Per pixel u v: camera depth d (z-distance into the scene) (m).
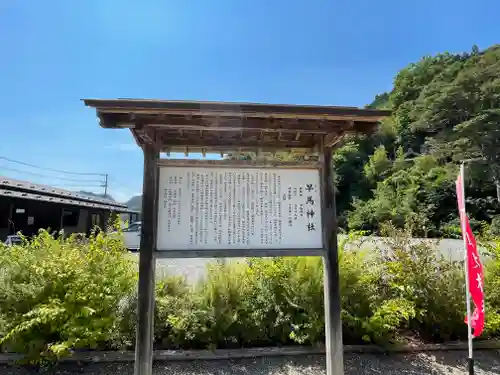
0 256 3.62
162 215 2.89
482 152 23.72
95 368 3.32
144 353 2.69
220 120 2.74
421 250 4.03
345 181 34.75
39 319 2.98
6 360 3.35
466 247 3.03
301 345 3.71
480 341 3.88
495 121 23.25
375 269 4.03
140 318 2.71
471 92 26.44
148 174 2.87
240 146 3.38
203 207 2.94
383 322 3.53
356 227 25.72
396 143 37.34
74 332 3.16
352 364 3.49
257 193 3.02
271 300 3.72
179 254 2.81
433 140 29.48
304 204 3.05
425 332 4.00
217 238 2.91
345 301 3.73
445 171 26.05
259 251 2.92
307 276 3.72
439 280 3.90
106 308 3.46
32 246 3.79
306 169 3.11
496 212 22.28
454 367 3.49
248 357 3.56
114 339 3.57
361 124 2.88
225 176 3.01
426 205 23.66
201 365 3.42
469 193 24.53
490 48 33.88
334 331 2.94
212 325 3.61
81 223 16.12
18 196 10.73
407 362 3.56
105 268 3.71
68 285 3.31
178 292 4.05
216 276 3.86
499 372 3.42
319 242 3.01
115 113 2.54
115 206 19.56
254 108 2.54
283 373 3.30
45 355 3.19
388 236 4.36
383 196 26.86
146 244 2.78
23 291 3.25
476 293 2.96
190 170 2.97
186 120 2.70
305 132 2.95
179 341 3.64
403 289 3.79
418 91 41.12
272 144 3.41
